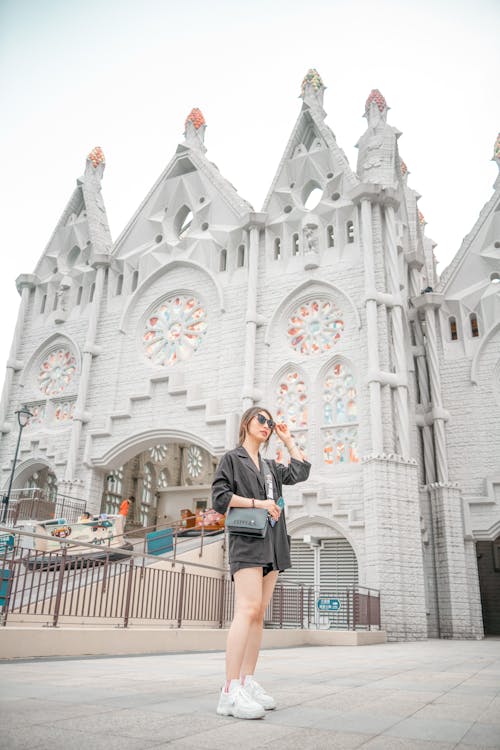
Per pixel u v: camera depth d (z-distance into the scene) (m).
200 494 37.50
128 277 33.00
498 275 28.89
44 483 33.22
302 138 31.48
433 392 27.44
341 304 26.78
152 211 33.75
